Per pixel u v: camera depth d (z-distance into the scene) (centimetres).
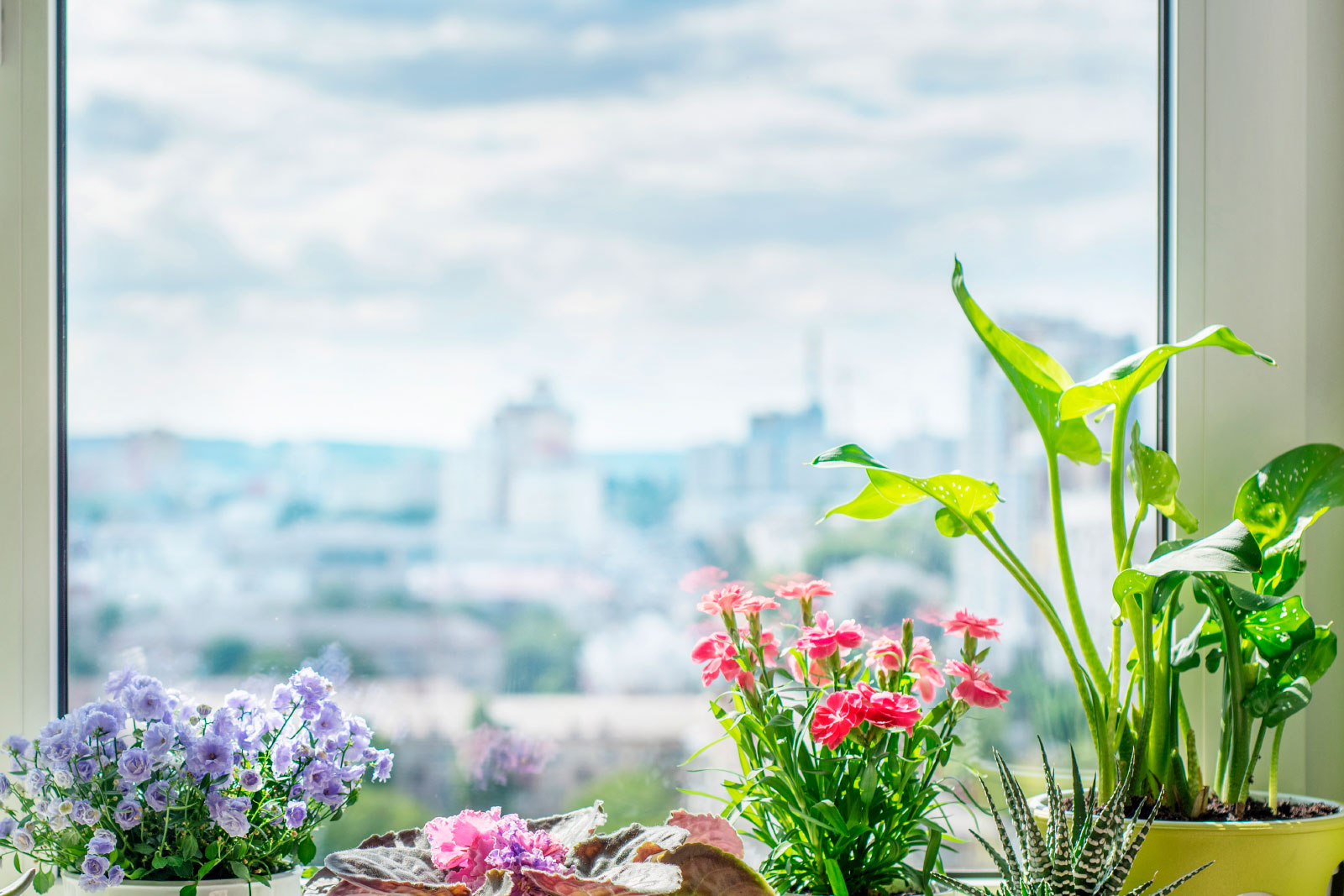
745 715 99
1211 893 90
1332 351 115
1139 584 90
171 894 86
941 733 103
